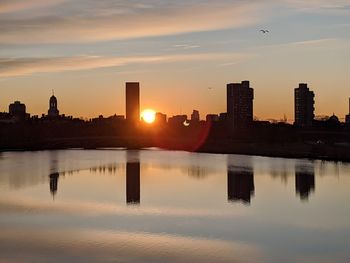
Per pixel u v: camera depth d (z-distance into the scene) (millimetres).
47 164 167625
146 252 57344
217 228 68625
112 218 75062
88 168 153500
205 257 55688
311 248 58812
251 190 104688
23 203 88000
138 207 84438
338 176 129000
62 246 59531
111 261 54219
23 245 59875
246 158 198500
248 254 56656
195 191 103750
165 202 89688
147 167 157250
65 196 96375
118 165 164875
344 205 86062
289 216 76500
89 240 62125
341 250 58000
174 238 63156
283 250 58125
